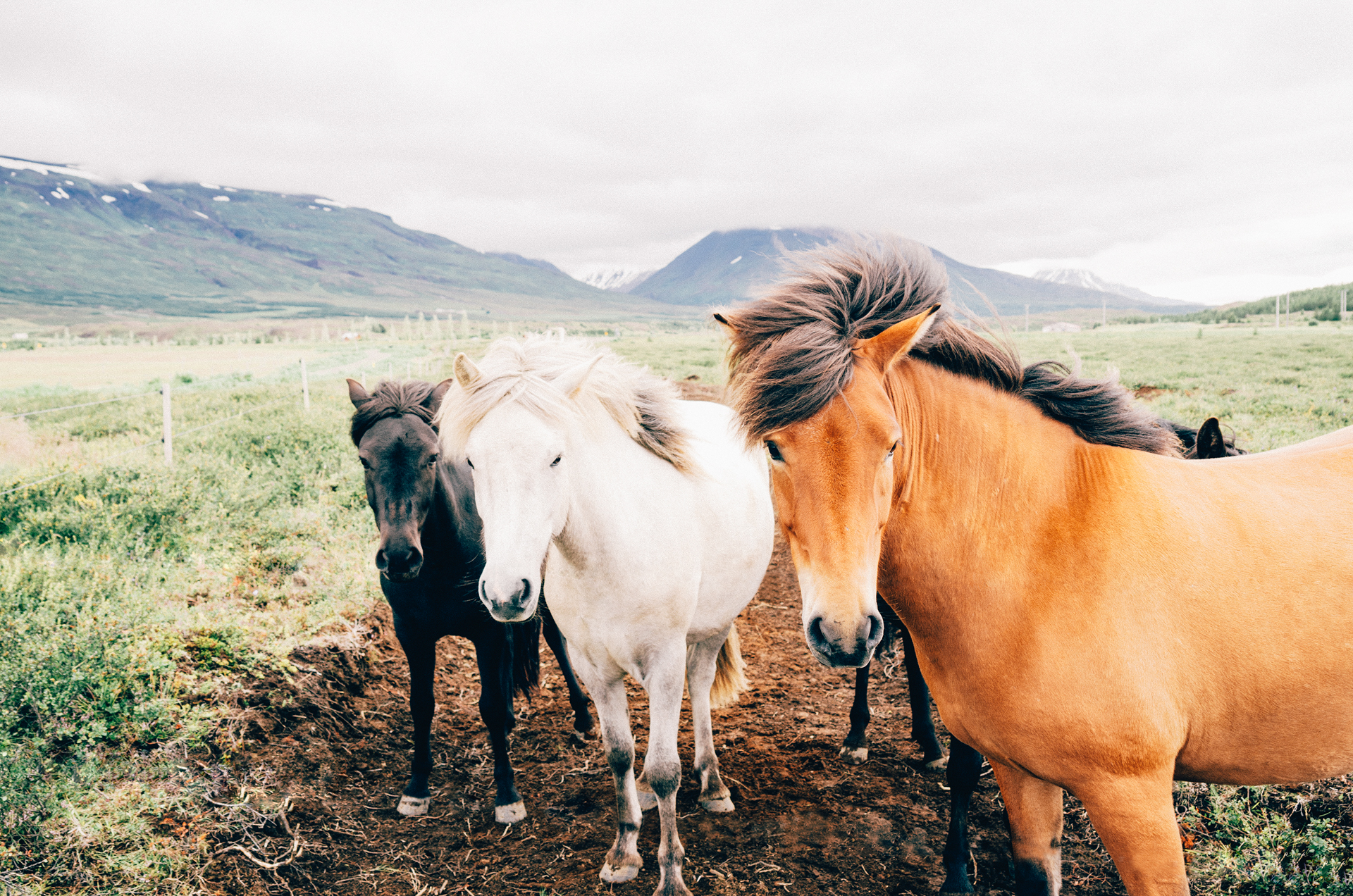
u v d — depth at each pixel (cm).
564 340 303
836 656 169
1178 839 187
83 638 372
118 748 326
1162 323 8225
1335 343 2714
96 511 580
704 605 326
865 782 364
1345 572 184
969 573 200
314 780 352
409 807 346
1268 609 183
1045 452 203
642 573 280
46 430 1013
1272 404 1171
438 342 5631
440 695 458
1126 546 189
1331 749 191
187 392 1573
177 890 270
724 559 329
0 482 640
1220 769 202
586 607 284
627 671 303
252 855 297
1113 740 184
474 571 354
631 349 3912
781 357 180
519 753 405
